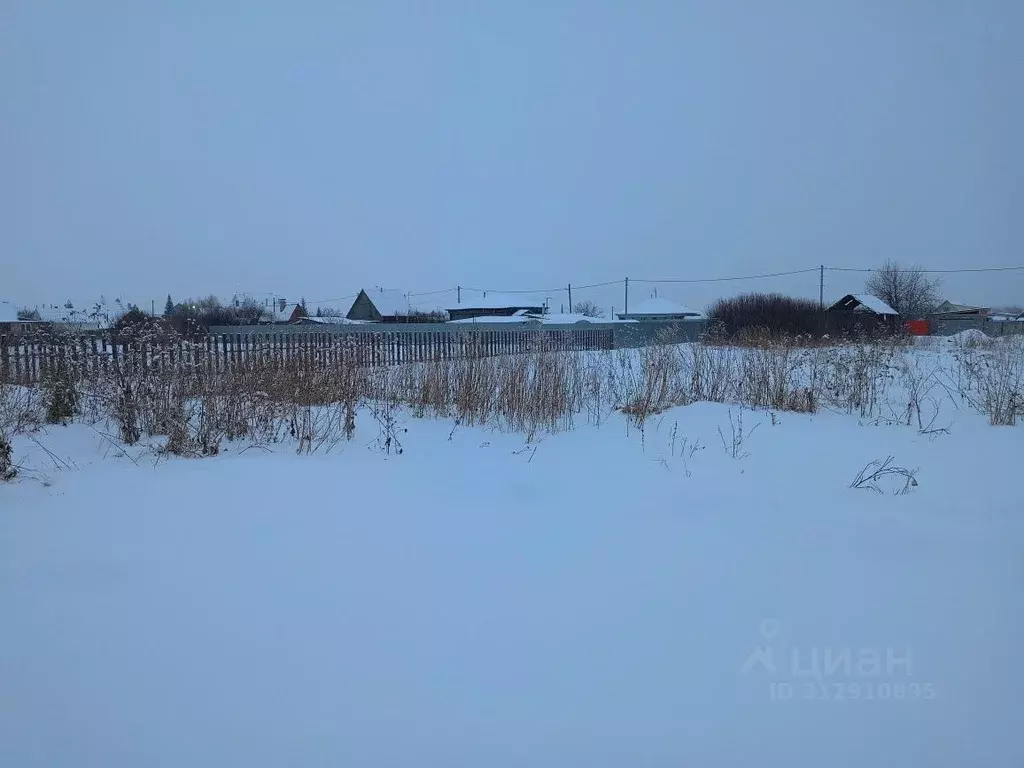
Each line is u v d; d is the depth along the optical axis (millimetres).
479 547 4727
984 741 2691
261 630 3471
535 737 2668
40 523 4988
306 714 2779
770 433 8891
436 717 2779
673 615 3713
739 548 4758
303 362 10172
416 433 8883
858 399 10539
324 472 6691
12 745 2557
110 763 2471
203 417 7680
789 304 28797
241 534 4871
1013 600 3926
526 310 60375
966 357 12445
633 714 2826
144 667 3102
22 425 7805
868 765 2543
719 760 2561
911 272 45688
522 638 3439
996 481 6711
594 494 6168
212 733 2648
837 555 4637
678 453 7953
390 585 4055
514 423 9469
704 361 11688
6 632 3395
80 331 9438
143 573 4148
